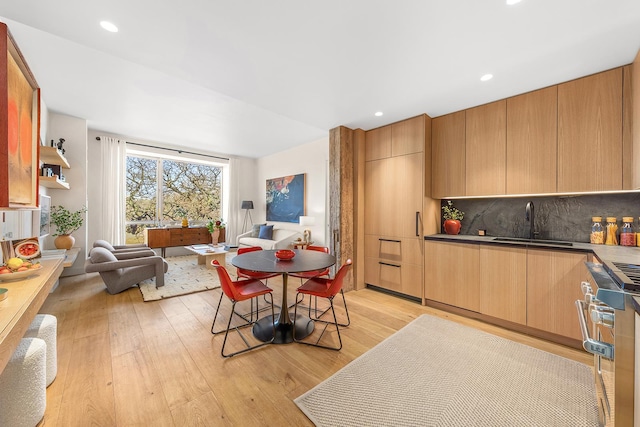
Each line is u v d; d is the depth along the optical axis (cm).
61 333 229
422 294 309
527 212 262
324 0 145
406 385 167
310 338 229
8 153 114
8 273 139
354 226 371
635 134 191
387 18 158
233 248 650
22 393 126
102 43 184
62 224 363
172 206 614
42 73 275
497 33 170
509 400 154
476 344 218
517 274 237
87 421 136
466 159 292
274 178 662
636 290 99
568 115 229
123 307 290
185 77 230
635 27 161
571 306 209
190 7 150
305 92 257
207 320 260
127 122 432
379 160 357
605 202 235
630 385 97
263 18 159
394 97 267
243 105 360
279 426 135
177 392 159
